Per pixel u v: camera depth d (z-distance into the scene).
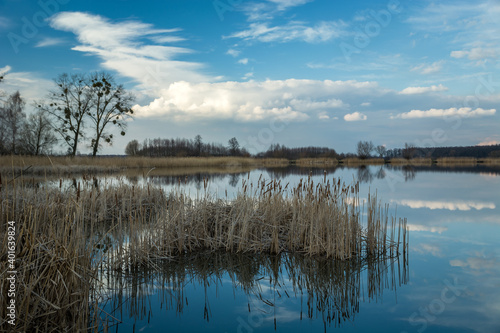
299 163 48.84
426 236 6.64
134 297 3.99
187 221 6.04
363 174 22.30
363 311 3.63
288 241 5.88
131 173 23.28
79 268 3.40
